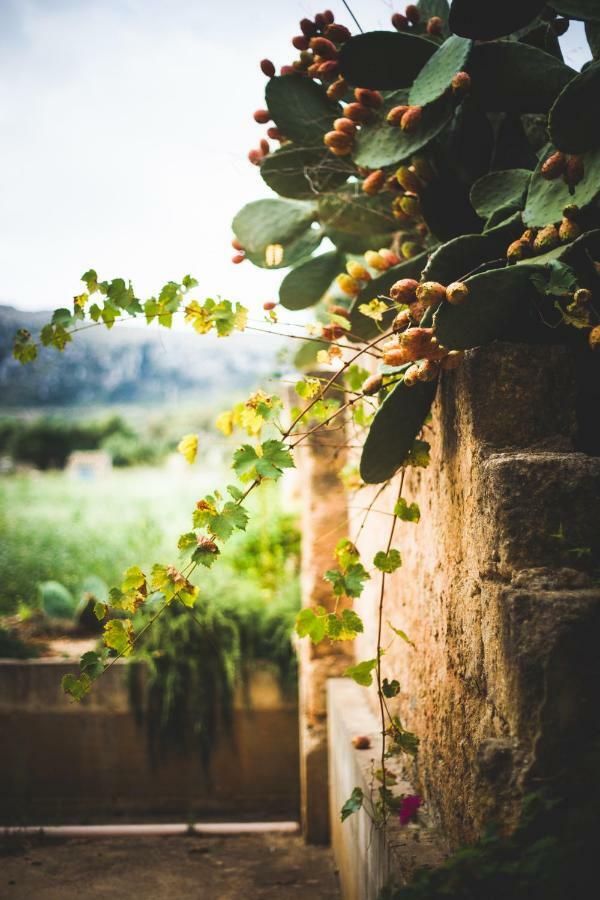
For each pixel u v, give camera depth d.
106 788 4.86
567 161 2.12
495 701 1.82
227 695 4.85
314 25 2.56
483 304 1.96
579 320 1.98
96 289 2.27
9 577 6.61
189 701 4.85
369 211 3.07
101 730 4.86
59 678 4.87
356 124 2.63
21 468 23.00
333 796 4.07
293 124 2.86
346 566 2.50
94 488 12.77
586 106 2.04
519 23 2.26
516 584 1.76
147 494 11.53
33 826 4.70
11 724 4.87
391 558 2.41
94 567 6.68
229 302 2.33
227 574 5.40
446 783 2.22
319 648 4.47
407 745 2.39
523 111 2.52
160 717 4.84
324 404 2.53
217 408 22.80
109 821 4.84
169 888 3.78
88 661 2.27
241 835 4.55
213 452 12.53
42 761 4.86
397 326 2.19
